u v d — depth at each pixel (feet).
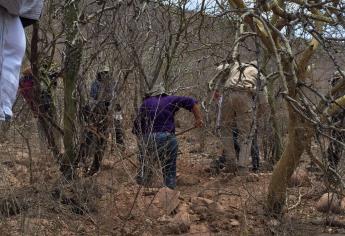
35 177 17.12
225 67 17.47
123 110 18.35
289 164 17.87
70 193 17.34
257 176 21.98
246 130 21.81
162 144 19.62
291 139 17.52
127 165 19.33
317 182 21.61
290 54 14.70
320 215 19.47
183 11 22.82
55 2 19.65
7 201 16.20
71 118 18.45
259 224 18.02
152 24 19.76
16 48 10.77
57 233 15.89
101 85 17.87
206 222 18.48
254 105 15.38
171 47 24.81
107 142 17.88
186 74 24.43
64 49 19.31
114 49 17.47
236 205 19.57
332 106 16.89
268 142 23.50
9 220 15.87
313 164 20.77
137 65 17.83
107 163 18.10
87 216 16.75
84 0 18.20
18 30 10.80
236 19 18.49
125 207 17.74
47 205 16.70
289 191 20.53
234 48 15.61
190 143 25.95
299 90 15.03
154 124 19.65
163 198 18.42
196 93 22.56
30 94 18.24
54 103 19.58
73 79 18.60
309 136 17.07
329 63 21.02
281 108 23.24
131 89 18.57
